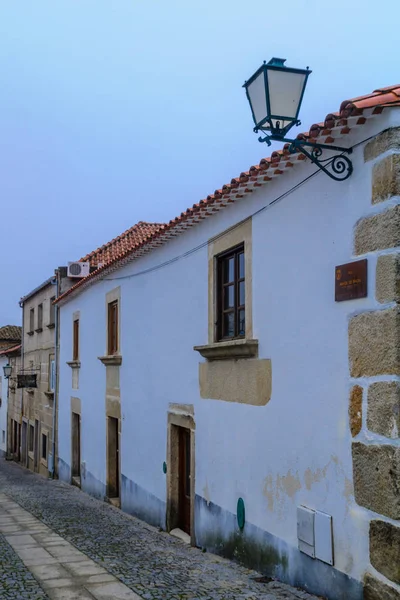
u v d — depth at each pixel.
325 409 5.17
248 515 6.50
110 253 17.83
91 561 6.88
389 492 4.34
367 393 4.62
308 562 5.36
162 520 9.18
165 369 9.17
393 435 4.33
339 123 4.64
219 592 5.47
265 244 6.28
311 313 5.41
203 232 7.87
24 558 7.05
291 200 5.79
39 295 20.41
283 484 5.82
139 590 5.62
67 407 16.22
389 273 4.42
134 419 10.60
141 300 10.34
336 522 4.97
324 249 5.24
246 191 6.51
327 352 5.16
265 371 6.21
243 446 6.66
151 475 9.71
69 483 15.76
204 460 7.69
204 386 7.74
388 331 4.41
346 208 4.94
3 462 25.00
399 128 4.44
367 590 4.54
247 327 6.61
